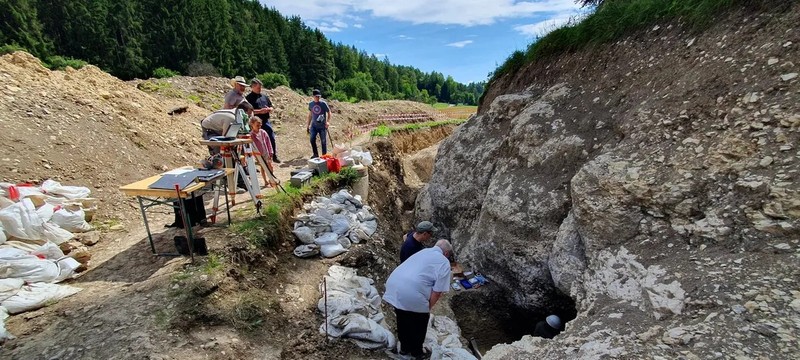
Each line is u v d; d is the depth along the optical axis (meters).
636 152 4.75
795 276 3.00
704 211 3.88
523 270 5.76
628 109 5.50
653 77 5.46
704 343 2.83
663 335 3.07
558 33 8.13
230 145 5.61
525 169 6.42
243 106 6.54
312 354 4.01
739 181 3.72
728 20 4.98
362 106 24.14
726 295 3.11
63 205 5.32
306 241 5.84
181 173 4.79
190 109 12.65
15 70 8.12
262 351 3.84
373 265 5.87
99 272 4.57
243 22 51.59
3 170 5.61
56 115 7.27
